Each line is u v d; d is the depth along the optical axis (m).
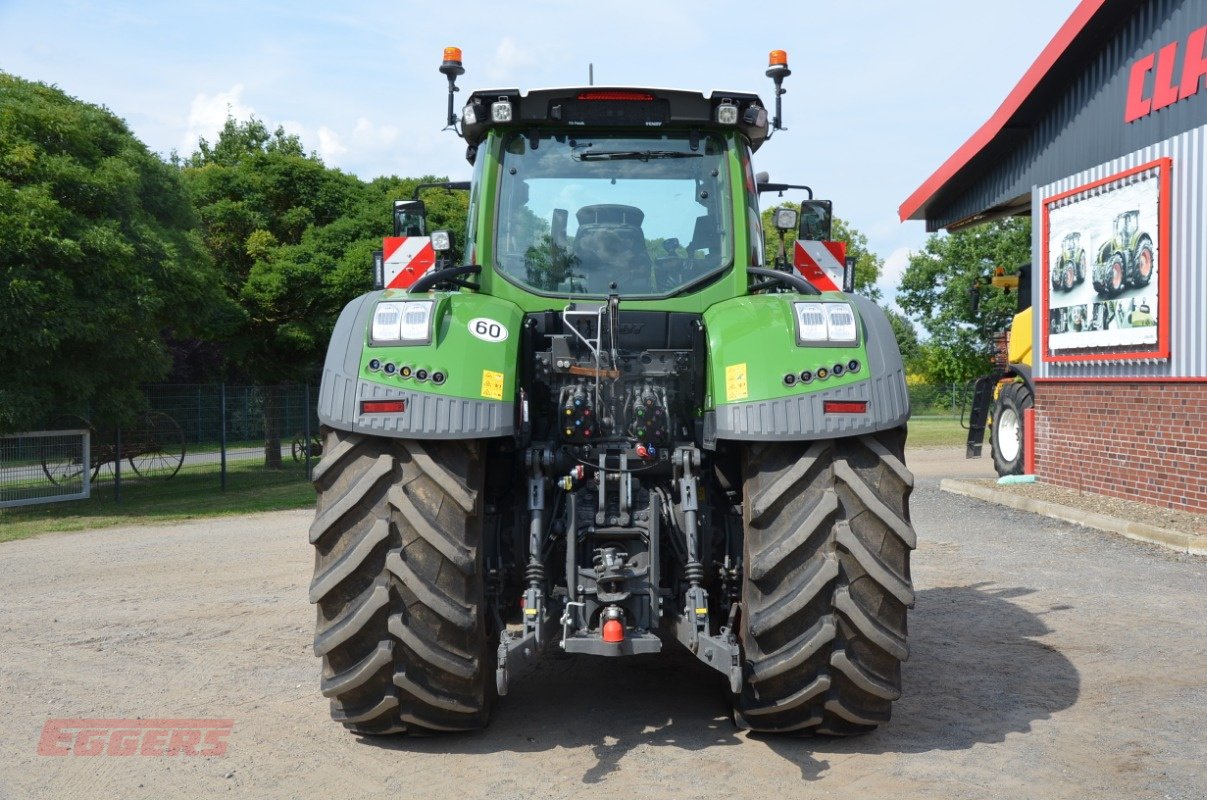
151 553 9.23
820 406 3.46
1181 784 3.33
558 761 3.56
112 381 14.51
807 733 3.77
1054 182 12.24
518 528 3.88
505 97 4.25
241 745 3.78
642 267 4.28
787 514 3.49
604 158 4.35
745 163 4.43
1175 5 9.80
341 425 3.47
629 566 3.56
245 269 22.83
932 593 6.67
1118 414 10.89
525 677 4.67
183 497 15.45
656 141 4.36
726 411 3.52
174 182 16.94
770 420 3.46
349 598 3.47
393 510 3.46
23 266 12.56
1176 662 4.91
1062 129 12.02
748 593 3.54
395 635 3.40
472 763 3.55
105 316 13.38
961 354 45.12
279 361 22.59
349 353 3.57
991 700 4.29
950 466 18.05
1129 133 10.59
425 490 3.46
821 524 3.43
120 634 5.69
